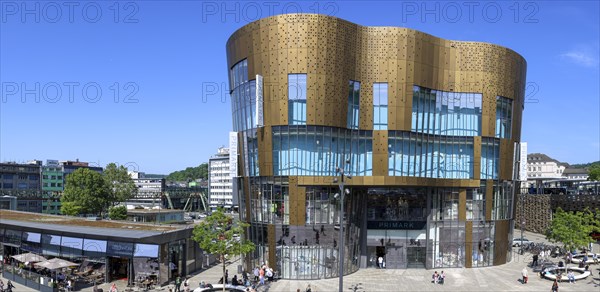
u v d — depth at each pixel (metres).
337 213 48.28
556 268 51.28
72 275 43.94
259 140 47.94
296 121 46.62
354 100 48.81
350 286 44.25
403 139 49.88
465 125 54.03
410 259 53.53
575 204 83.75
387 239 53.69
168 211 99.62
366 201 53.91
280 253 47.50
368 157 49.38
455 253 54.50
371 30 49.28
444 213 54.44
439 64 52.41
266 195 47.97
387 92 49.12
